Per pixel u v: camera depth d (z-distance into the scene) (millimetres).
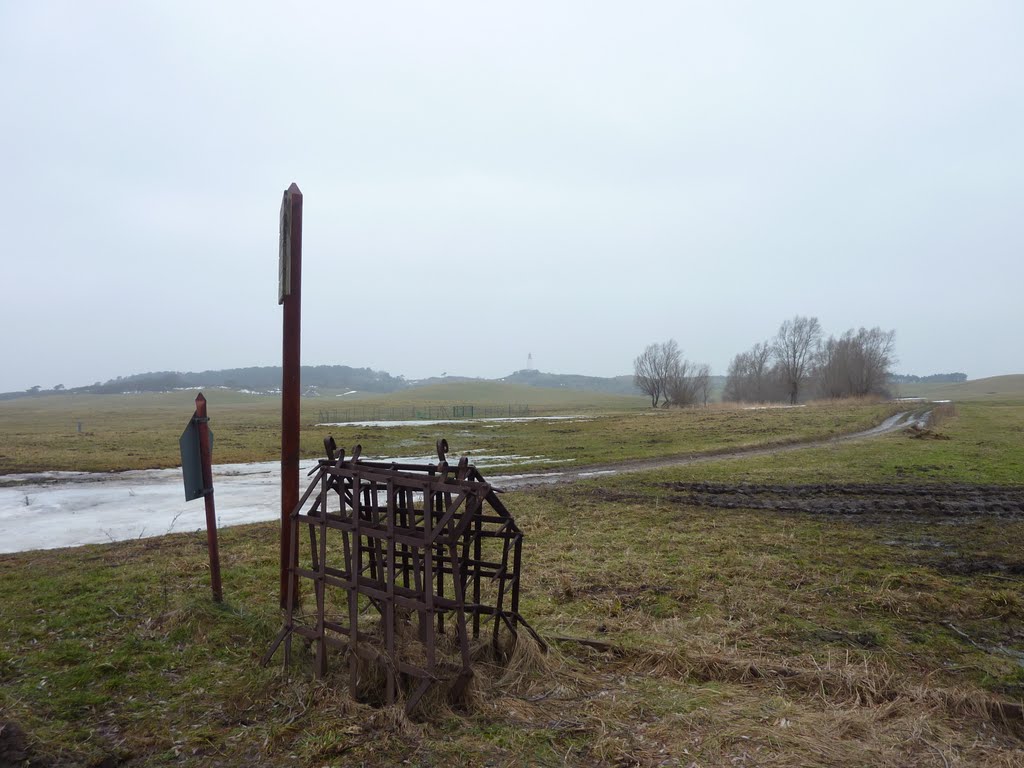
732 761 3979
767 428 41344
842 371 100062
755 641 6344
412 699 4480
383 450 32750
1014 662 5895
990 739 4508
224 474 24688
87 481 22359
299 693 4906
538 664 5336
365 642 4949
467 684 4703
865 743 4270
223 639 6016
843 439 35594
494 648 5434
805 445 32000
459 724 4453
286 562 6270
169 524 14492
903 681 5371
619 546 10703
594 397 193500
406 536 4656
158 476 23891
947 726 4633
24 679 5180
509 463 26516
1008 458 23484
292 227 6090
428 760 4012
